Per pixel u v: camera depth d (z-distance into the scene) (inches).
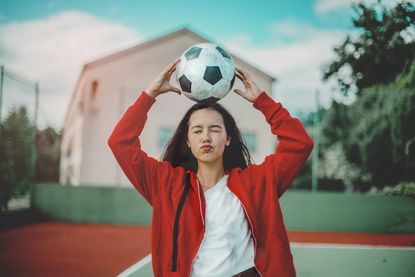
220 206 78.4
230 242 75.2
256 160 679.7
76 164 785.6
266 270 75.7
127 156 82.5
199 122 80.7
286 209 418.3
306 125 563.5
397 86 346.9
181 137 94.4
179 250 74.5
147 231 391.5
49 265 234.4
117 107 708.7
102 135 698.2
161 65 729.0
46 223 438.9
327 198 414.9
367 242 341.1
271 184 81.9
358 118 459.8
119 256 264.1
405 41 280.4
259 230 79.1
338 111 500.1
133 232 382.3
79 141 735.1
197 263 74.1
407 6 271.6
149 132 693.9
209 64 97.2
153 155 692.1
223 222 76.4
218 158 83.4
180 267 73.7
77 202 450.9
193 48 100.8
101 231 385.1
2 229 386.0
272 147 685.3
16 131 440.5
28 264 236.2
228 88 99.3
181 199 79.0
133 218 443.2
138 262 245.1
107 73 714.2
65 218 451.8
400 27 275.9
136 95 715.4
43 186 454.9
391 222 403.9
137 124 84.7
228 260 73.8
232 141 93.6
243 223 77.8
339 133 522.3
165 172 84.0
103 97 707.4
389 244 331.3
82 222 447.8
